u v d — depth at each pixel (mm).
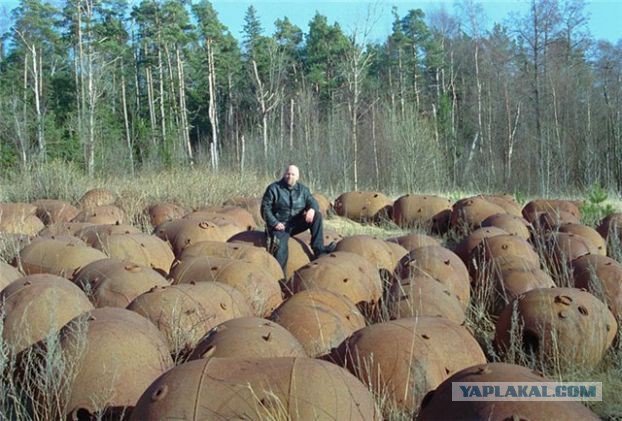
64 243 7988
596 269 7270
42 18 49438
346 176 28906
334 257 7414
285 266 9188
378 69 56406
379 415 4078
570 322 5832
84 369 4668
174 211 13383
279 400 3598
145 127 41812
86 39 42906
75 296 5848
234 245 8219
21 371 5270
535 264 8000
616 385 5566
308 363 3828
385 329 4973
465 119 46156
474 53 48062
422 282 6562
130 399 4645
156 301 5820
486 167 38031
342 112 39156
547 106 39062
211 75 45562
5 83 44938
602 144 37375
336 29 53375
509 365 4043
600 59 41531
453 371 4809
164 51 55406
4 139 33656
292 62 53906
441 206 14141
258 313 6777
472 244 9070
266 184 19172
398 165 27734
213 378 3686
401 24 54688
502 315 6184
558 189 31750
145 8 49594
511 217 11148
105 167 30578
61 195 17125
